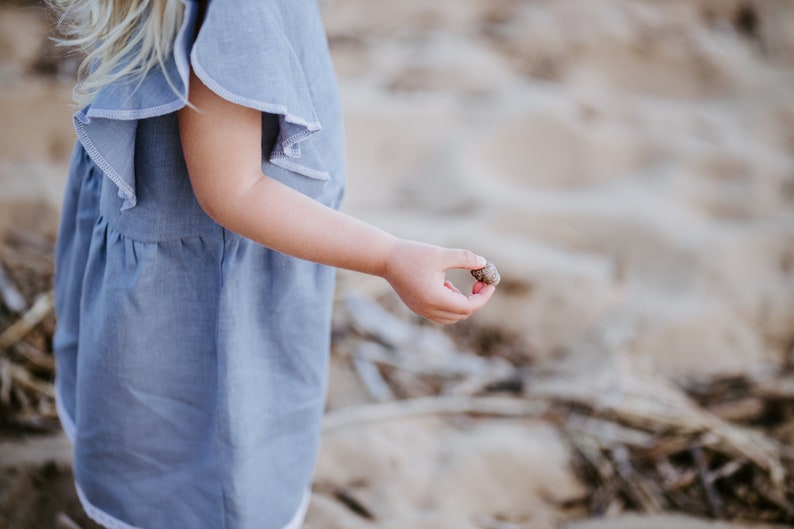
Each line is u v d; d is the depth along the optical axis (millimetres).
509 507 1289
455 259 923
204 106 856
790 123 2410
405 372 1498
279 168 931
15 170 1831
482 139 2141
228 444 978
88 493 1048
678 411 1446
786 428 1431
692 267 1753
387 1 2832
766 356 1579
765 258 1803
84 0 885
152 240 935
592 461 1357
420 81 2389
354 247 911
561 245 1815
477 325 1607
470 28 2721
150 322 958
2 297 1503
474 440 1372
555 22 2768
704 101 2523
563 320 1620
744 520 1288
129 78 856
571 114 2271
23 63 2164
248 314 969
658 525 1271
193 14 837
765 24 2941
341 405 1421
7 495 1224
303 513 1109
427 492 1289
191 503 1022
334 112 980
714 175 2107
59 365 1111
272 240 898
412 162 2086
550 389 1479
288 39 885
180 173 922
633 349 1558
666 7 2977
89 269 990
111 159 882
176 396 992
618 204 1938
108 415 996
